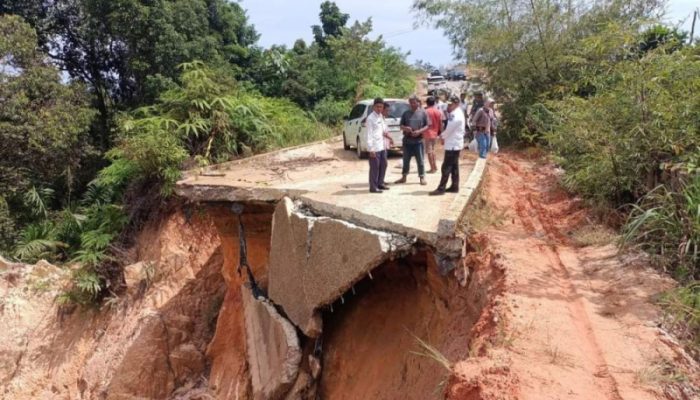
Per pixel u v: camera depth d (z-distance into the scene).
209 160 15.54
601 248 7.42
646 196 7.28
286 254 9.55
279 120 19.34
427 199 9.31
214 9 23.73
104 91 23.77
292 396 8.88
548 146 14.60
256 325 10.80
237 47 24.44
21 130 17.08
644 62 8.48
